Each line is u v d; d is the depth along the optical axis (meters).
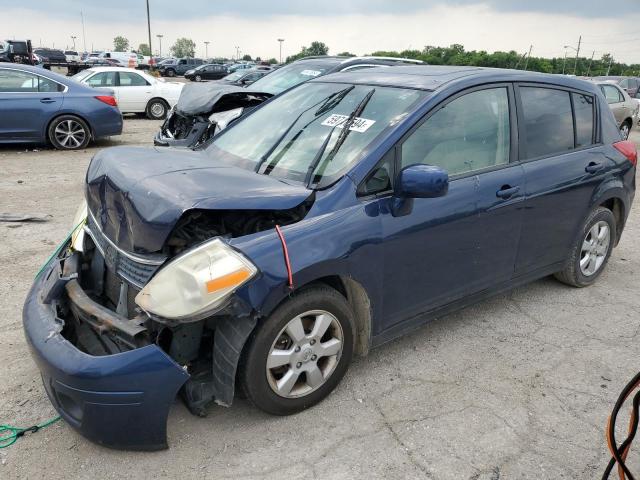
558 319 4.25
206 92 7.73
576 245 4.54
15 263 4.98
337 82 4.02
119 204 2.85
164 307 2.49
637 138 15.79
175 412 3.01
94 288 3.29
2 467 2.60
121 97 15.88
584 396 3.29
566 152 4.28
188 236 2.83
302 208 2.95
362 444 2.83
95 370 2.45
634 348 3.86
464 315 4.28
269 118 3.98
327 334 3.08
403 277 3.28
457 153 3.53
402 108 3.40
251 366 2.75
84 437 2.66
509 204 3.75
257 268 2.60
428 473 2.66
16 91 10.27
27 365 3.40
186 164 3.14
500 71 3.96
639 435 2.95
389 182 3.17
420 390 3.29
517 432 2.96
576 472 2.70
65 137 10.78
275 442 2.82
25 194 7.38
